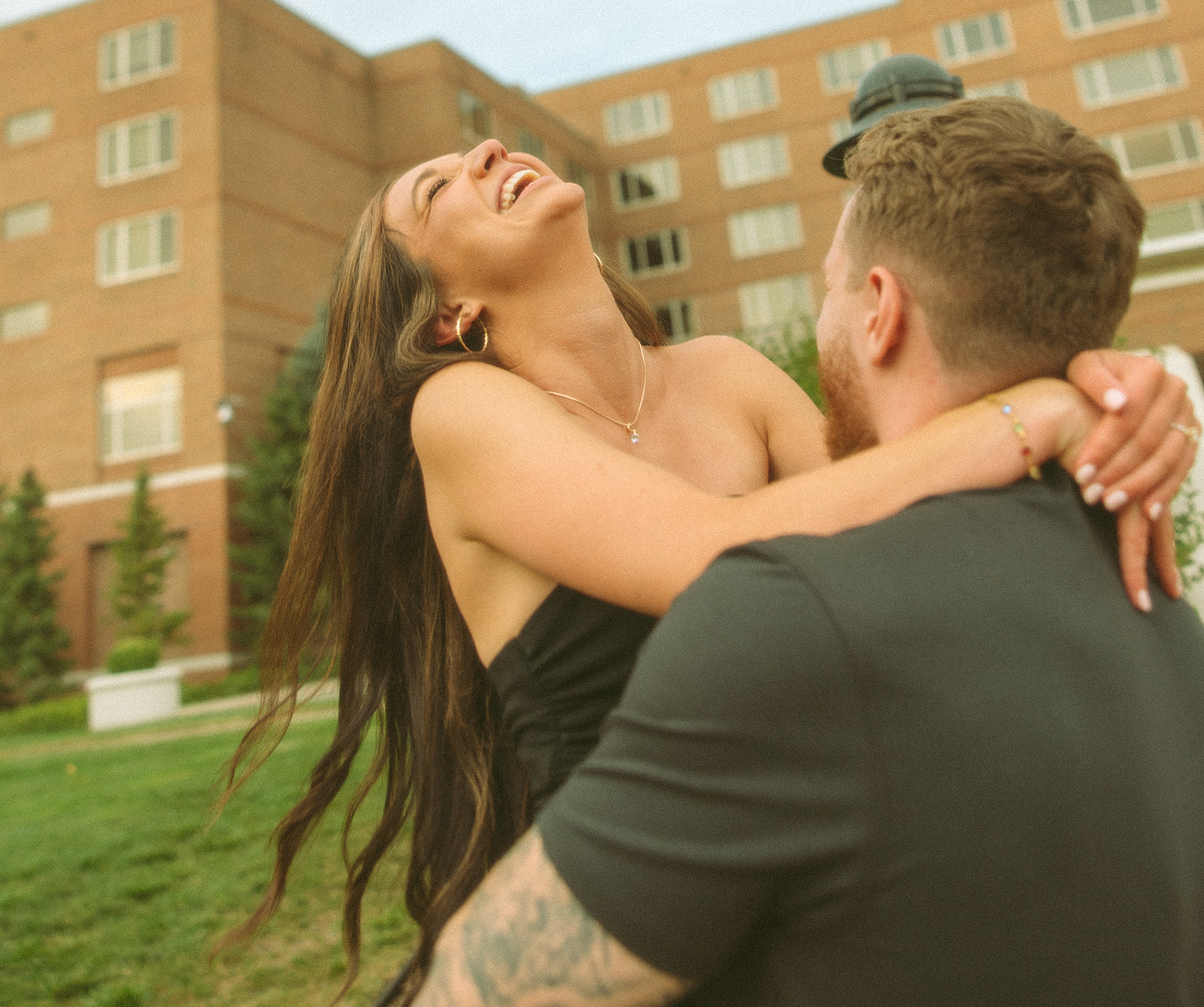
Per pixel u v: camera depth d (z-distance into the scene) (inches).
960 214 30.1
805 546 26.7
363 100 941.2
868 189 33.1
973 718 24.1
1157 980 24.4
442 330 50.2
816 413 57.3
